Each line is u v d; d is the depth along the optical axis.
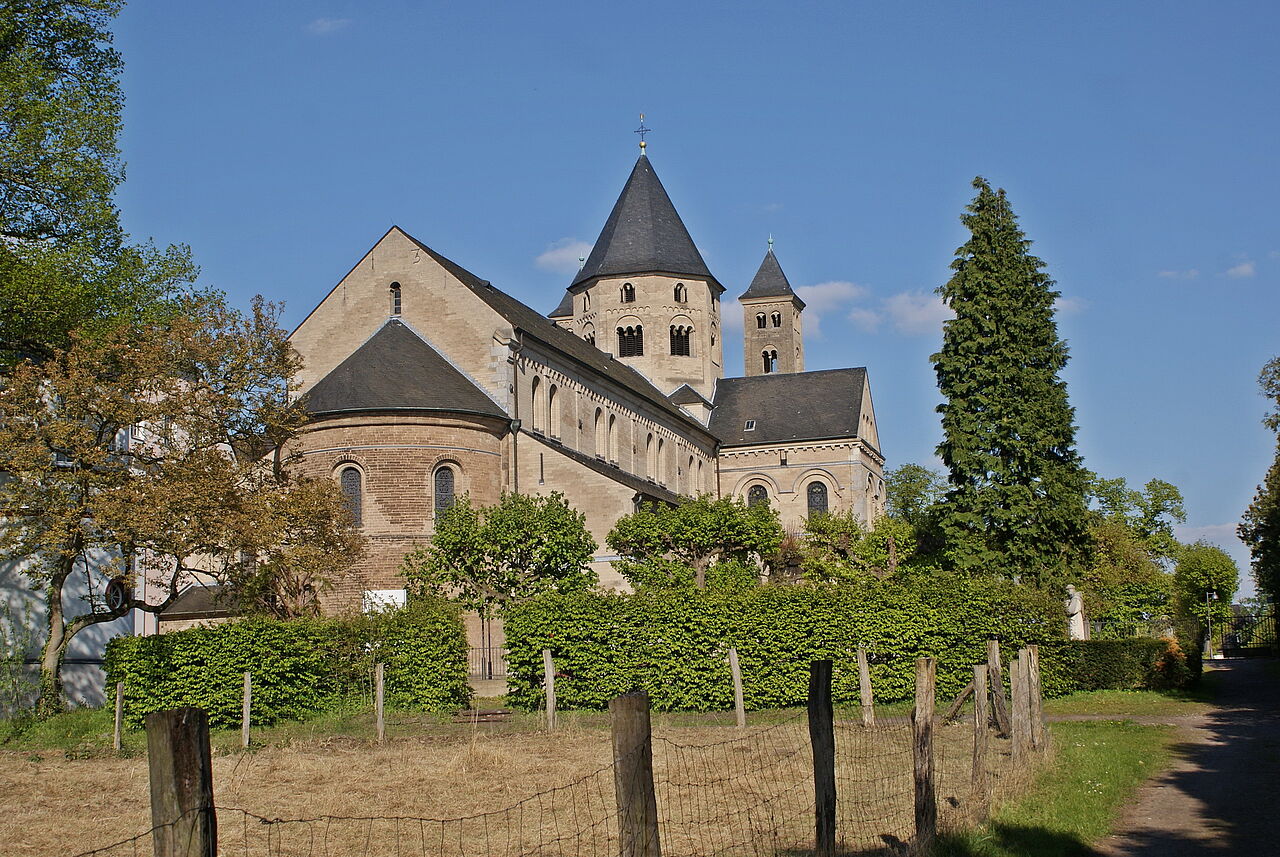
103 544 39.25
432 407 54.56
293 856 17.48
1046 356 55.94
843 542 64.19
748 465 93.75
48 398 42.75
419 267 62.06
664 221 95.38
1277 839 18.14
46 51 45.56
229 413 44.91
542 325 74.12
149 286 47.94
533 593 47.19
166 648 36.00
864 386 95.88
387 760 27.62
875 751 27.03
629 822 10.55
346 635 38.78
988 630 40.34
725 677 38.50
